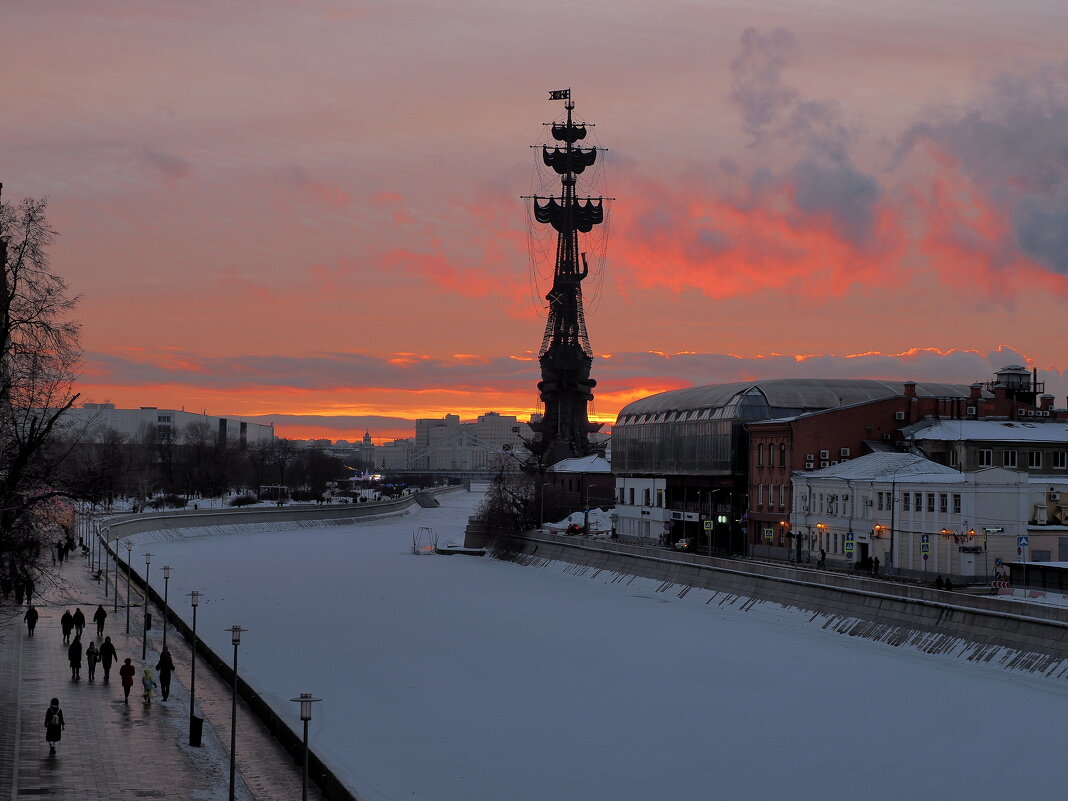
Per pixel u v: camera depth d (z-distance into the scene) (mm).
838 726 68625
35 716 65875
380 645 98125
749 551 150750
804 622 101562
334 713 72750
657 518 177250
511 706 75188
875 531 121938
